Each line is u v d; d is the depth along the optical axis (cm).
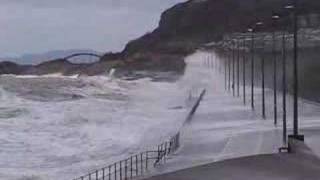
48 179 7262
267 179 4638
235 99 15688
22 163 8550
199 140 8362
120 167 6256
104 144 10388
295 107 6969
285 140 7250
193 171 5050
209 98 16550
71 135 12069
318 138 7438
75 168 7962
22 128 13275
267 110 12481
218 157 6525
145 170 6075
